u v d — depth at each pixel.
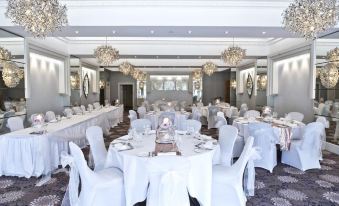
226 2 5.46
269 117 6.29
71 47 9.62
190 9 5.65
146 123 5.05
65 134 4.95
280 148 4.99
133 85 19.52
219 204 3.00
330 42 6.42
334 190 3.77
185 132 4.23
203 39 9.27
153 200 2.48
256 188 3.83
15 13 3.48
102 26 5.68
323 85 6.67
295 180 4.16
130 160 2.88
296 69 8.27
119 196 2.97
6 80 6.09
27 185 3.90
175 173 2.35
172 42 9.59
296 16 3.94
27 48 6.88
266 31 6.15
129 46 9.66
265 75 10.25
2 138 4.18
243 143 5.19
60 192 3.66
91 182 2.78
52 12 3.62
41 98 8.05
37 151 4.13
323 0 3.70
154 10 5.66
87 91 12.71
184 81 19.31
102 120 7.98
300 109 8.05
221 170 3.14
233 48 7.39
